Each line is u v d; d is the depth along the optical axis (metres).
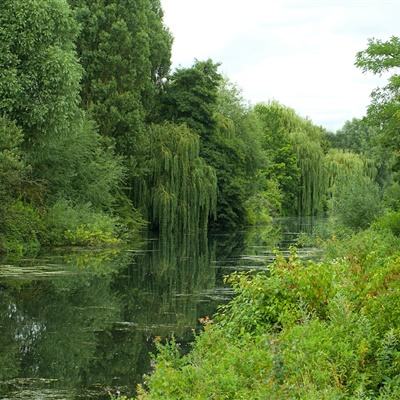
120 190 42.88
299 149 74.31
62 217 33.34
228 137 54.41
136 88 44.25
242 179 55.62
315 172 74.25
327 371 6.75
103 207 39.50
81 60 42.12
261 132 61.62
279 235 46.38
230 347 7.96
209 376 6.89
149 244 37.16
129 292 19.88
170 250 33.47
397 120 28.52
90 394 10.32
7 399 9.95
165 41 50.53
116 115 41.59
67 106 28.92
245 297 10.10
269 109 79.88
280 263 10.55
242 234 47.41
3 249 28.31
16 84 27.17
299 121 85.50
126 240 38.44
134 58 43.59
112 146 39.56
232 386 6.55
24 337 13.90
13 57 27.58
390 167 34.44
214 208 46.06
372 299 8.29
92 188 37.28
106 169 38.34
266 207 67.50
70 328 14.85
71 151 34.91
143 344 13.47
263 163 59.66
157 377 7.13
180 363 8.09
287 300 9.57
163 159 43.47
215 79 52.62
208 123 52.69
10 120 27.81
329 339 7.43
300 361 6.89
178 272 24.66
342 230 30.56
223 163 53.00
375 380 6.96
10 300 17.95
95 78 42.44
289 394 6.09
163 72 51.81
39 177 33.41
